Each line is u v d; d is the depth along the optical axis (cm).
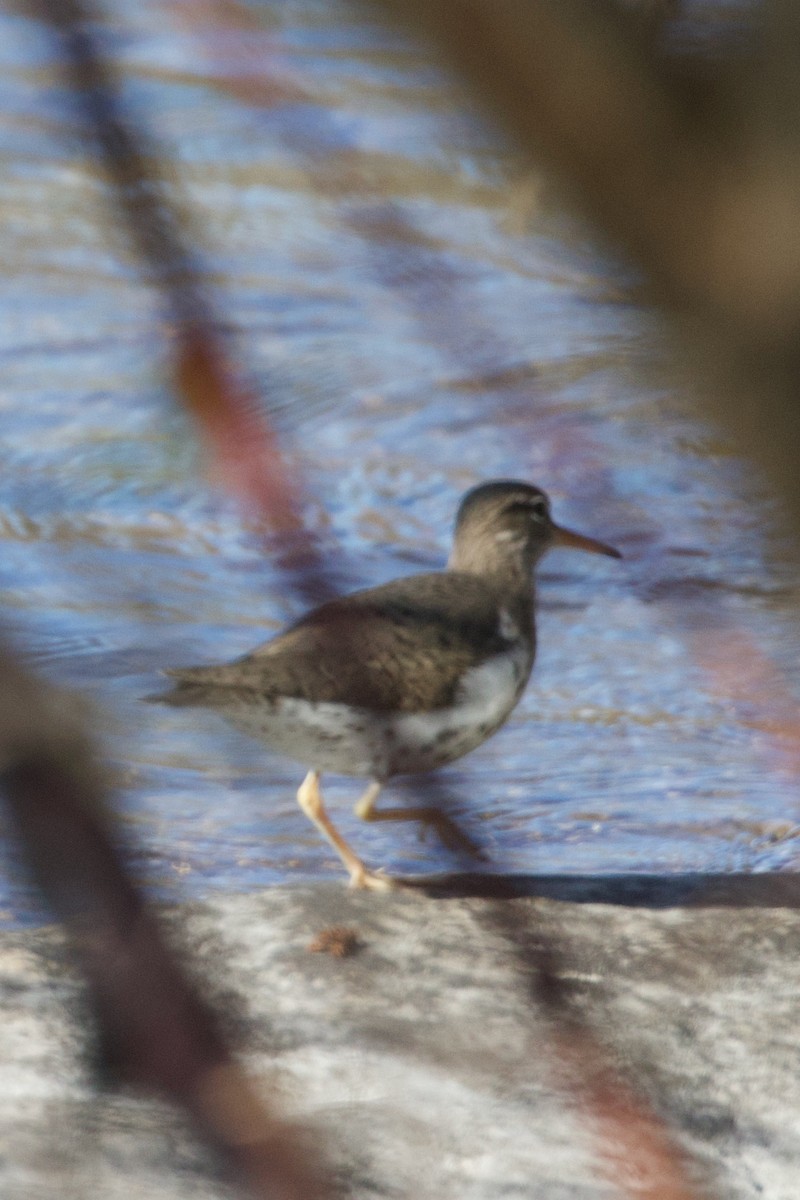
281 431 219
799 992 1036
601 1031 923
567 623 1783
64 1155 788
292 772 1481
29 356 2516
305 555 222
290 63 213
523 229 165
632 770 1540
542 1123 856
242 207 2877
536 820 1452
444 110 160
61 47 173
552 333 1997
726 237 156
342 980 1048
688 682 1658
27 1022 958
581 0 156
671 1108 883
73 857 168
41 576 1789
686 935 1120
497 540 1363
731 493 171
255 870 1340
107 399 2388
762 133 155
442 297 248
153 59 2816
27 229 2827
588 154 157
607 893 1227
